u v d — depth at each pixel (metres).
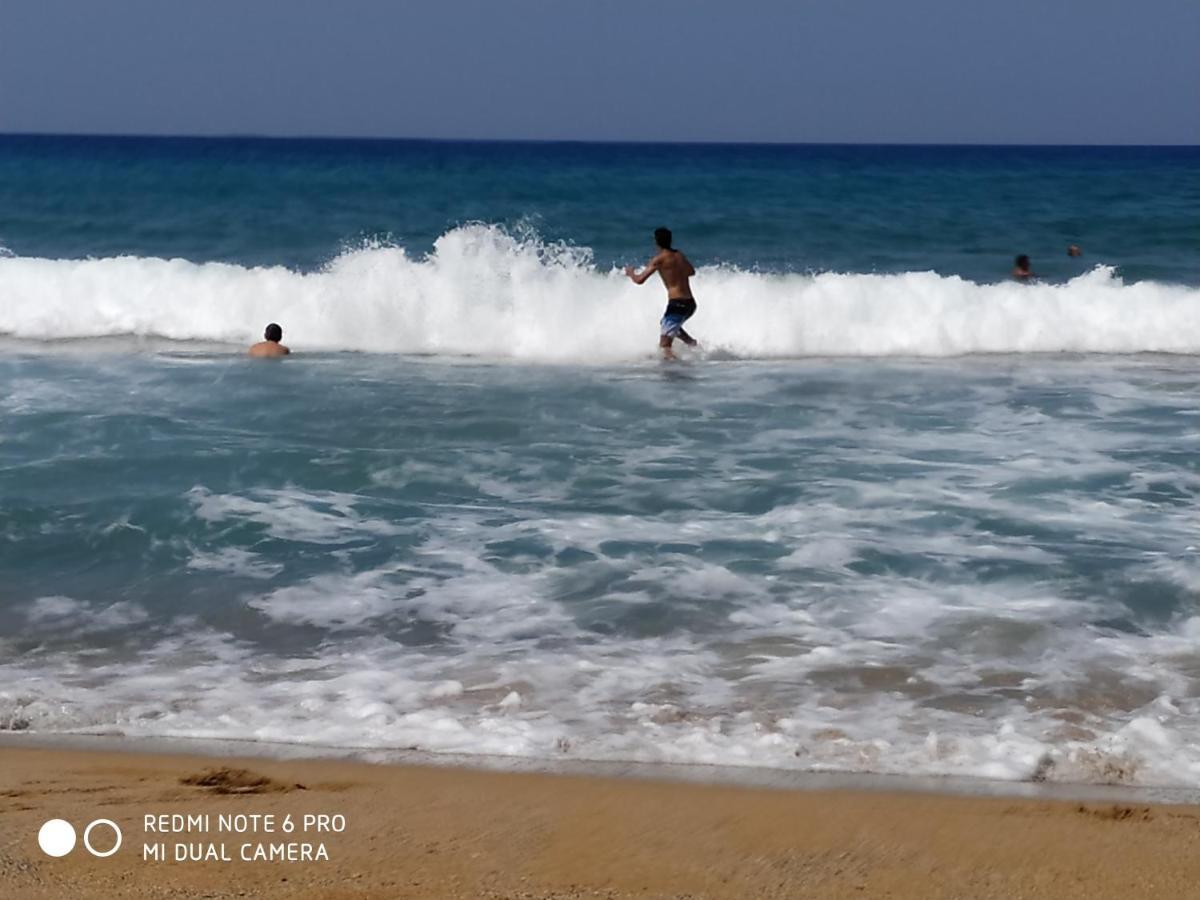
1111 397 12.66
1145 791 4.99
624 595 7.19
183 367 13.65
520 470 9.73
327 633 6.70
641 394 12.60
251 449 10.13
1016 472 9.76
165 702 5.83
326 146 120.94
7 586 7.30
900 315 15.62
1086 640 6.57
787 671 6.17
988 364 14.55
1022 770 5.17
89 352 14.45
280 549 7.95
